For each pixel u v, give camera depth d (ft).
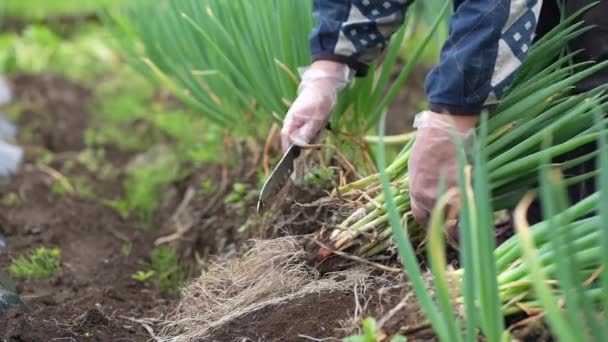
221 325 5.69
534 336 5.01
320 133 6.01
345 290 5.56
